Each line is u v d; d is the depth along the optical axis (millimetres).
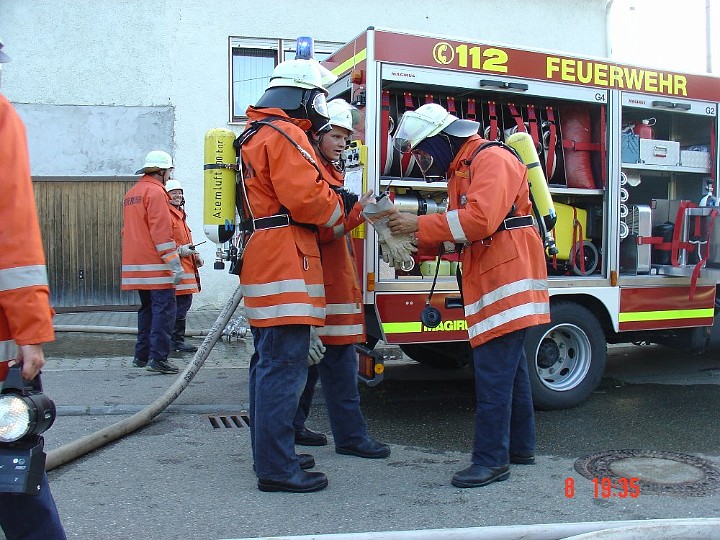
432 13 11062
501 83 4984
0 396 2020
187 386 5668
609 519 3186
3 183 2004
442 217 3504
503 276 3545
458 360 5367
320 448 4301
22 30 9844
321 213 3379
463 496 3473
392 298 4680
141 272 6285
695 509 3303
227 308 5297
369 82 4602
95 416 4996
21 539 2238
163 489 3578
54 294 10266
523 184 3688
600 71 5398
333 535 2664
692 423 4828
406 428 4758
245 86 10617
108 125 10164
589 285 5320
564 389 5168
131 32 10125
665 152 5785
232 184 3721
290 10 10602
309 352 3566
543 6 11484
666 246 5695
